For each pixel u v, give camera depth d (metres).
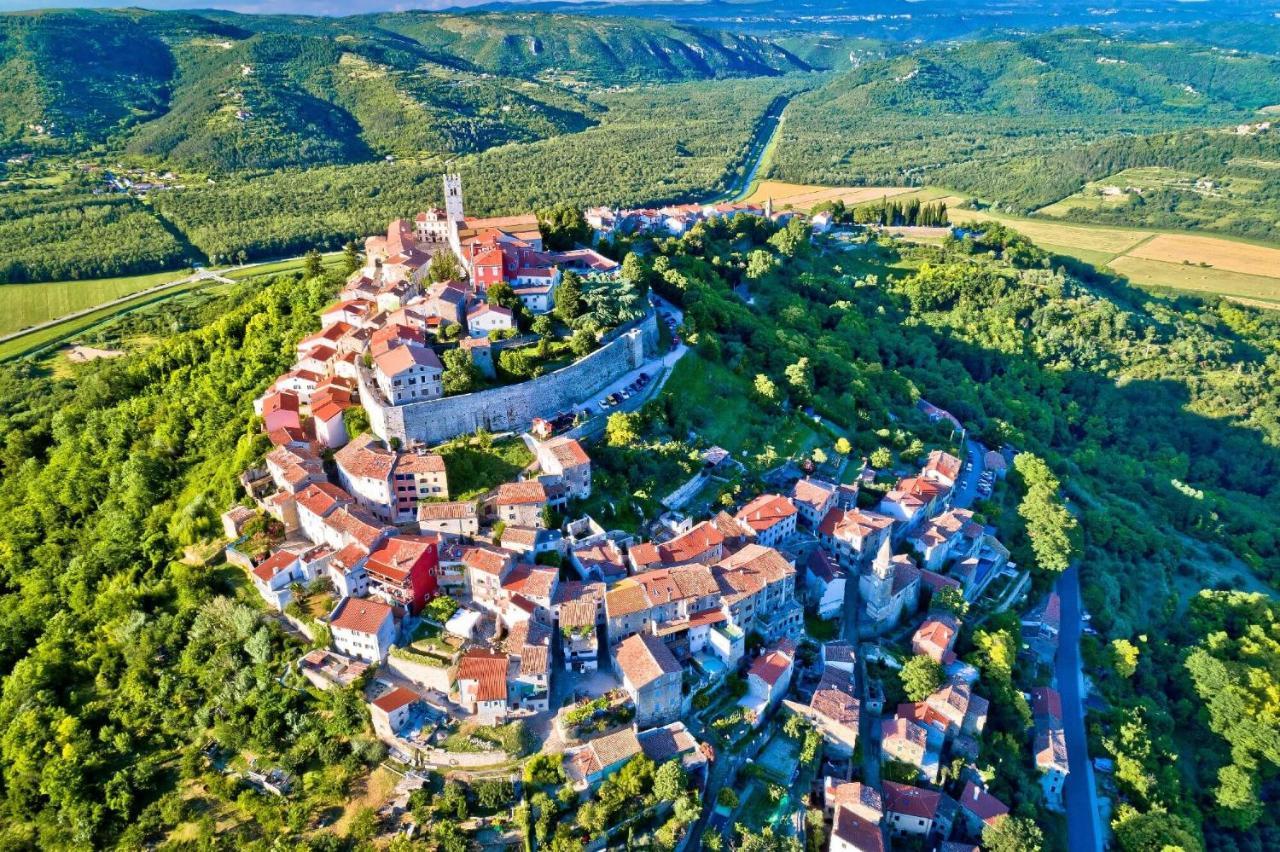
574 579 160.12
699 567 157.38
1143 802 161.00
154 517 182.62
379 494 163.62
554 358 198.00
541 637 140.75
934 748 152.00
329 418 179.75
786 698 151.38
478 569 148.12
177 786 131.38
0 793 140.00
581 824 121.06
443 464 164.88
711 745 136.88
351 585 147.00
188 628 150.62
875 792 136.12
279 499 162.12
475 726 132.38
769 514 178.88
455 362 182.38
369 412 181.00
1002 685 166.12
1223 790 170.75
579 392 198.25
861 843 127.38
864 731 155.62
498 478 172.75
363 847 118.31
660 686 136.38
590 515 169.88
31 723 142.25
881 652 166.62
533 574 148.75
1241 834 170.50
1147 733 173.25
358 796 125.19
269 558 152.75
